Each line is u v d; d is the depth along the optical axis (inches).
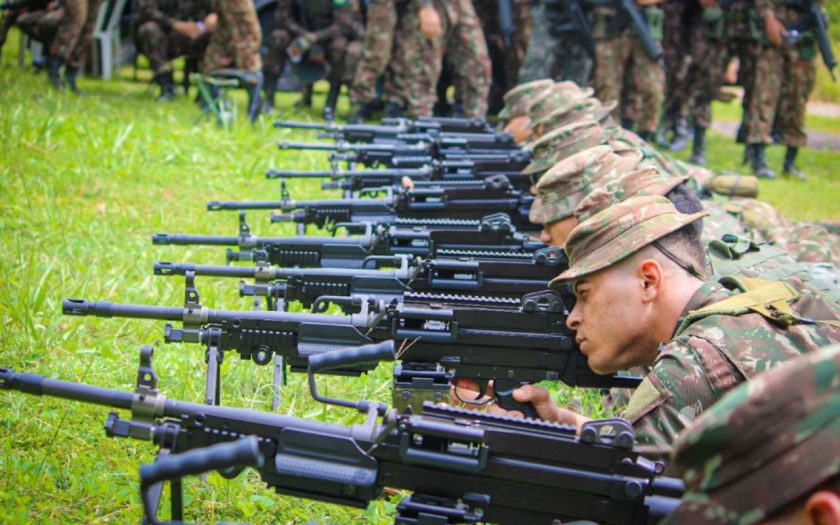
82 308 162.2
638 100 542.6
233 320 163.2
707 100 612.4
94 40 644.7
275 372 188.1
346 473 126.6
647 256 160.4
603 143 264.4
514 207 261.1
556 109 307.4
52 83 543.5
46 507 160.7
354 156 351.6
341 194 403.5
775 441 82.8
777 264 195.3
